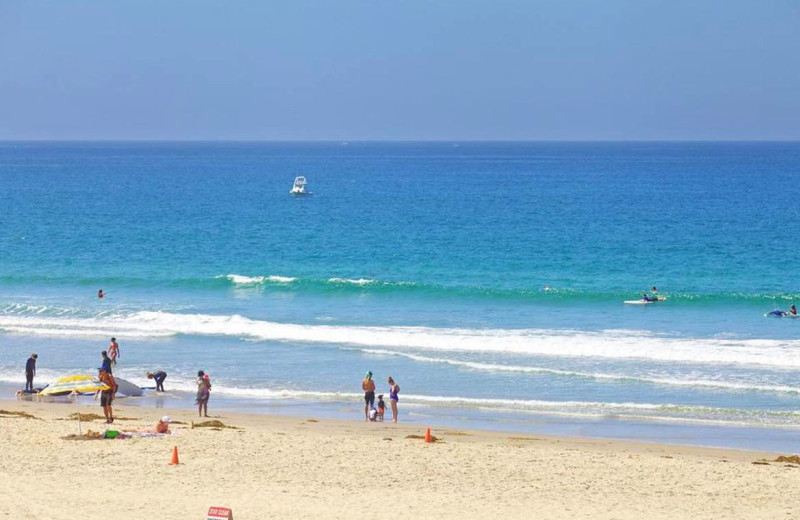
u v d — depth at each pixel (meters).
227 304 76.00
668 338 61.34
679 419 43.50
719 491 30.30
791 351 56.88
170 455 33.78
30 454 33.31
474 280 87.88
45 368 55.53
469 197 194.75
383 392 49.53
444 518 26.42
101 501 27.19
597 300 76.06
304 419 43.47
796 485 31.19
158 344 61.88
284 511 26.62
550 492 29.77
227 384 51.66
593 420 43.53
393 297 78.25
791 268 93.12
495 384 50.84
